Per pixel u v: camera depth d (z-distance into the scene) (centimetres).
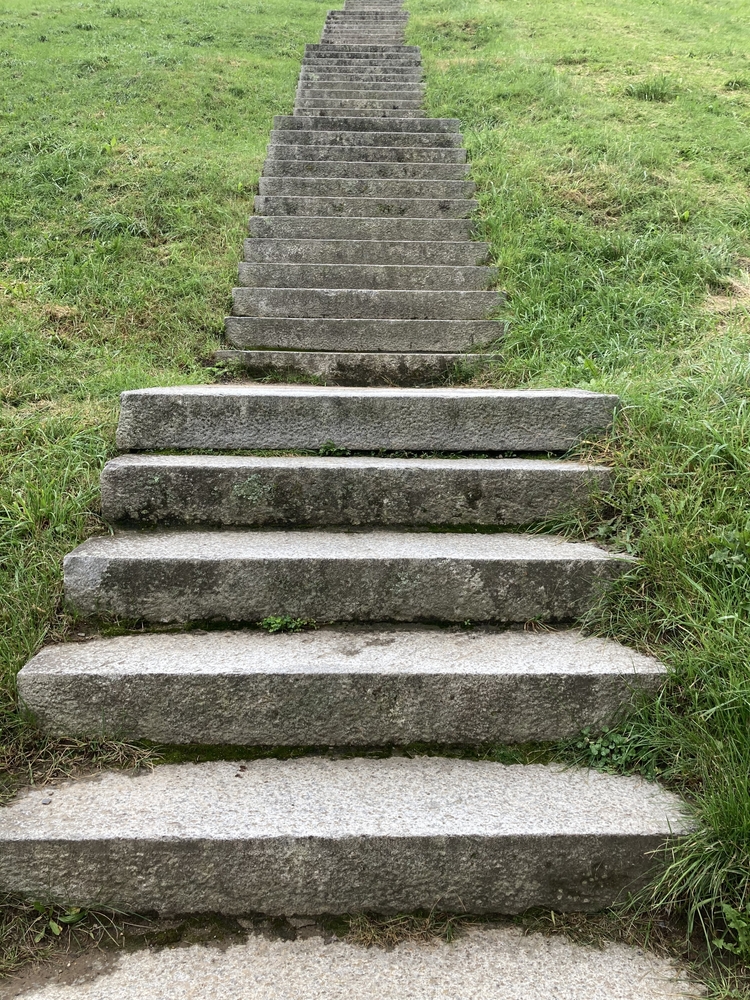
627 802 183
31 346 373
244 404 286
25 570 229
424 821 174
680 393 298
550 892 174
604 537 253
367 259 527
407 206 581
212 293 472
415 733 204
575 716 204
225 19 1179
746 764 175
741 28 1061
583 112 722
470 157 660
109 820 172
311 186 608
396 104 812
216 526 260
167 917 172
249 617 231
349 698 202
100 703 199
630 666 206
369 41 1112
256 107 810
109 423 302
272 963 160
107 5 1172
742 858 162
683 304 424
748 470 246
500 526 266
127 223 521
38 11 1095
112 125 690
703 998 152
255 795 184
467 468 263
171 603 229
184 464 258
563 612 234
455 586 232
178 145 666
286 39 1109
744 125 686
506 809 180
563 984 155
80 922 169
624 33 1042
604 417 291
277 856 168
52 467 271
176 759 198
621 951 164
